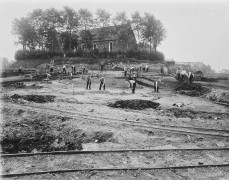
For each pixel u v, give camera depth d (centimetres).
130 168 938
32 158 1001
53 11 6650
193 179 906
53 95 2461
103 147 1149
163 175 920
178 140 1272
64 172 895
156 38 6581
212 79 4094
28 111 1659
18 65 6184
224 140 1302
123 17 6238
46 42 7019
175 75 4159
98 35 7019
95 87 3428
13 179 837
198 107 2173
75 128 1402
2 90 2788
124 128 1409
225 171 975
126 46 6625
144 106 2119
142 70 5244
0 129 1396
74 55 6306
